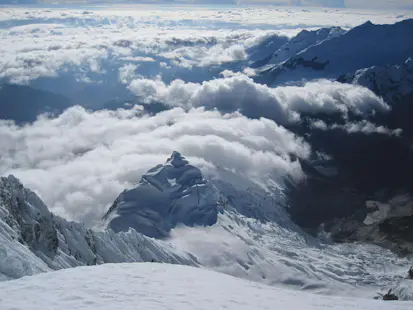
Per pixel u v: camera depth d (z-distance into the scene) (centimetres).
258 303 2328
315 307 2470
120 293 2114
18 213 5538
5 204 5294
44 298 1933
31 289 2080
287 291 2962
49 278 2338
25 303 1848
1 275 2675
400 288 11600
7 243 3309
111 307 1872
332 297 2959
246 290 2653
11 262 2798
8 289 2073
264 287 2997
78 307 1834
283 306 2359
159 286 2352
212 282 2722
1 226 3975
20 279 2302
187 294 2255
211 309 2050
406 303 2816
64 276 2402
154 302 2017
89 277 2397
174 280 2566
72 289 2109
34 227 5622
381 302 2852
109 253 9275
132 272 2650
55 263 5550
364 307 2644
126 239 12188
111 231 11150
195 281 2639
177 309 1959
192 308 2011
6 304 1823
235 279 3077
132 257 10812
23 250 3503
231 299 2305
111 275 2503
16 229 4816
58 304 1859
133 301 1998
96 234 9831
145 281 2427
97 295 2041
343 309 2523
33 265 3062
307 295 2900
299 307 2400
